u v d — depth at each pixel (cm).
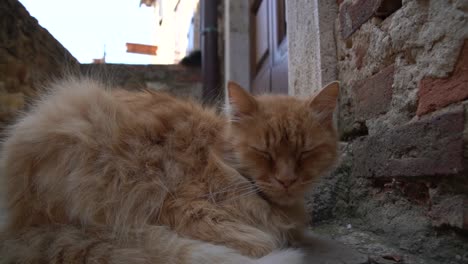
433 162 38
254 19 125
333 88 40
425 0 39
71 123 36
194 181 37
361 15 50
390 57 45
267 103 41
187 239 34
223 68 143
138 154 37
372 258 38
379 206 47
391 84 44
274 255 34
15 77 69
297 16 64
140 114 40
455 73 36
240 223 36
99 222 35
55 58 86
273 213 39
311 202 51
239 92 39
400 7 45
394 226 44
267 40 108
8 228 36
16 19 70
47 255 33
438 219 38
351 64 53
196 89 150
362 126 51
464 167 35
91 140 36
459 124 35
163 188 36
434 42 38
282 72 92
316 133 39
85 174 35
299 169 38
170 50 279
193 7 193
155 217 36
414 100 41
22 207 36
